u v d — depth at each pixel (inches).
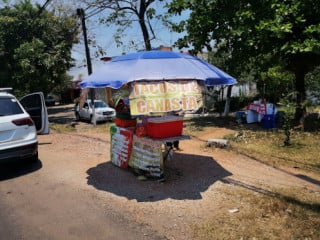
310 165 270.1
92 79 241.0
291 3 378.3
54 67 686.5
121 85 215.8
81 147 361.1
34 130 274.7
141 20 660.7
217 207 188.9
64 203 204.2
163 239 156.4
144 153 245.9
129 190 221.0
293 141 349.7
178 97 217.8
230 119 542.9
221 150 323.6
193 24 472.4
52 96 1638.8
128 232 164.6
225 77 258.8
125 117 268.8
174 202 198.7
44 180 249.8
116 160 279.0
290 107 393.4
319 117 445.1
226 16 428.8
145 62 229.1
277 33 356.8
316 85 641.0
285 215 174.4
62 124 631.2
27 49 641.6
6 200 212.5
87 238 160.6
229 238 153.5
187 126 483.5
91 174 259.1
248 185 224.8
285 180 235.5
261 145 339.6
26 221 181.3
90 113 693.9
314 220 168.1
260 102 488.7
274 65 479.5
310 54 411.2
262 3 403.5
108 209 192.5
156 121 231.0
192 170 261.7
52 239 160.9
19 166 288.4
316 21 388.8
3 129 252.5
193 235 158.2
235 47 457.7
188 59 250.8
